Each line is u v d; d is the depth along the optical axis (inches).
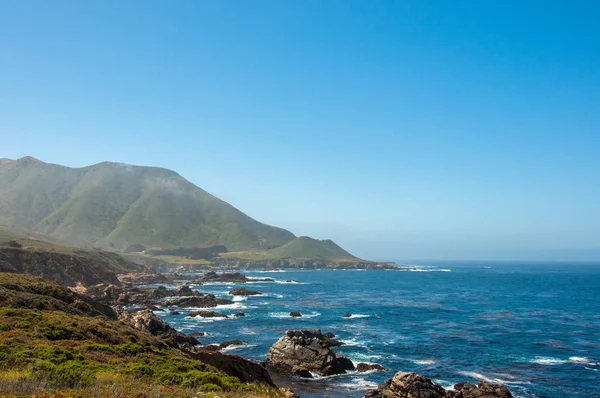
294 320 3535.9
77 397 687.1
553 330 3085.6
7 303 1550.2
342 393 1739.7
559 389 1780.3
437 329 3110.2
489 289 6771.7
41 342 1130.0
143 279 7130.9
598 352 2415.1
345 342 2640.3
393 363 2178.9
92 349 1180.5
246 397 890.7
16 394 675.4
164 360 1210.6
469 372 2018.9
